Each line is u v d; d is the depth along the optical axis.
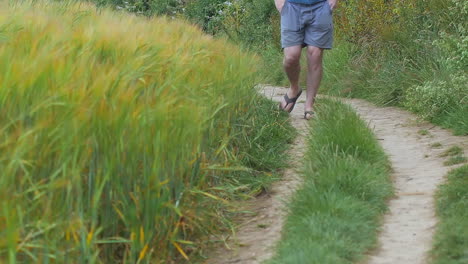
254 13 18.84
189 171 5.30
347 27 13.59
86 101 4.16
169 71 5.82
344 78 12.66
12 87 3.98
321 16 9.27
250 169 6.81
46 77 4.12
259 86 9.55
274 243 5.13
